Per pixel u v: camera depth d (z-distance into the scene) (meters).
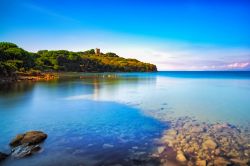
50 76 78.69
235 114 18.09
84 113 18.45
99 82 59.81
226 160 8.83
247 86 47.56
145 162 8.64
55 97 28.39
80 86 45.28
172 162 8.61
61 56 162.50
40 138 11.15
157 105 22.89
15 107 21.17
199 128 13.73
